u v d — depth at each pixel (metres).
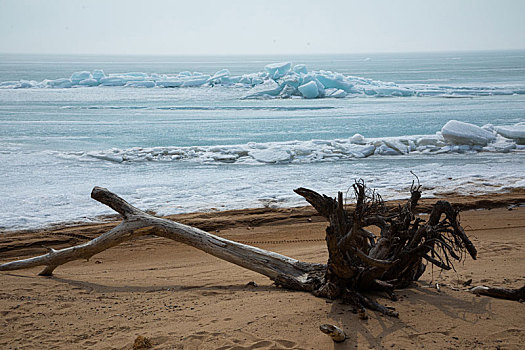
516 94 54.44
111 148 21.45
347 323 4.37
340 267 4.95
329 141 21.48
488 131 22.03
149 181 14.95
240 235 9.95
